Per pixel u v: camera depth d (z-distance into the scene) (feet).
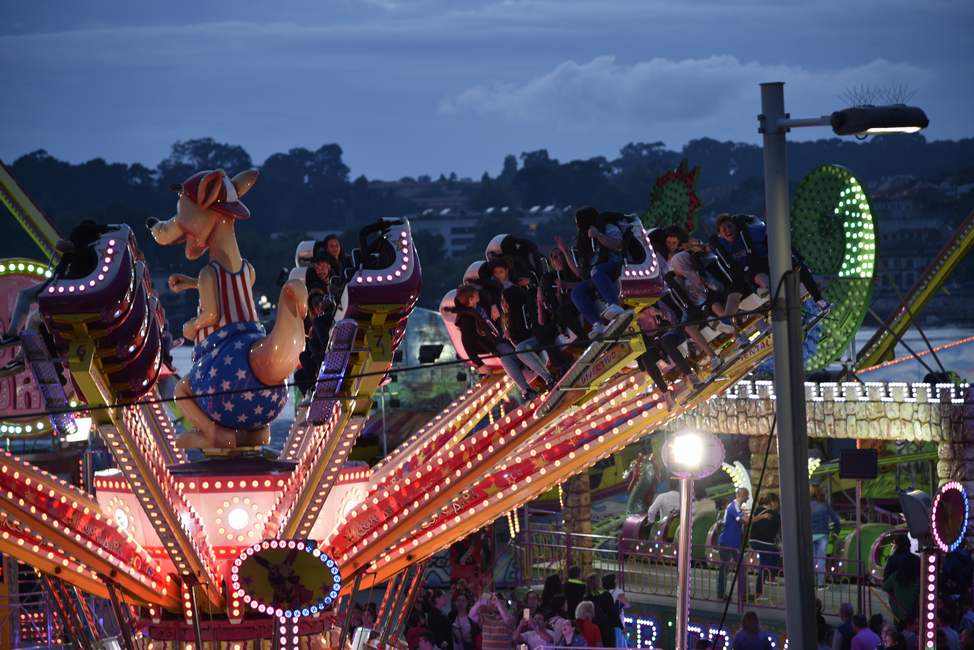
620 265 66.64
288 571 63.93
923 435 96.37
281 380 71.46
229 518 68.49
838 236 112.78
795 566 56.03
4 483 62.34
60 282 57.00
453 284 423.23
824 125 54.90
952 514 70.49
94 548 64.69
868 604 93.09
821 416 101.09
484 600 88.89
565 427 73.36
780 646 88.99
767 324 69.87
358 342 62.34
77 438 105.29
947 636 78.07
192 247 72.59
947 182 414.00
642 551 102.37
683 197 125.49
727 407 106.01
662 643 96.53
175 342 74.84
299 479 65.87
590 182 567.59
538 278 72.18
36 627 92.84
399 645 72.90
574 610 93.71
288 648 64.69
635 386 71.82
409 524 68.64
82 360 58.13
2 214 433.48
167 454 76.84
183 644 69.36
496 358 73.87
